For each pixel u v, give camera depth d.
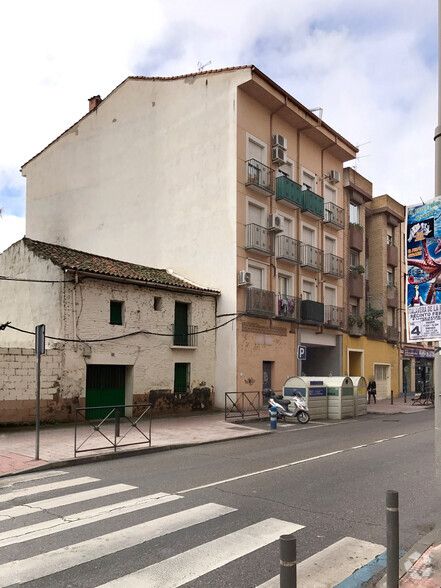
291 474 8.98
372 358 32.41
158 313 18.73
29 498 7.39
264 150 23.62
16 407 14.30
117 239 26.17
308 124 25.83
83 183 28.39
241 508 6.78
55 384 15.19
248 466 9.75
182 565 4.88
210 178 22.64
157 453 11.52
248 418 18.17
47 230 29.94
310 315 25.27
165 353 18.86
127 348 17.41
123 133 26.72
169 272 22.77
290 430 16.03
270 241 23.44
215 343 21.44
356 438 13.98
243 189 22.08
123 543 5.44
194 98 23.67
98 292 16.73
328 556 5.18
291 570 2.88
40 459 10.05
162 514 6.49
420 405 27.48
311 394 19.44
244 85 22.00
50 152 30.48
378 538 5.70
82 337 16.11
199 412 20.05
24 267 17.61
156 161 24.98
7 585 4.44
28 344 16.92
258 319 22.52
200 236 22.69
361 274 31.62
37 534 5.74
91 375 16.56
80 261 17.53
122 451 11.03
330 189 29.30
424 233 4.69
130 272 18.69
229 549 5.29
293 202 24.50
